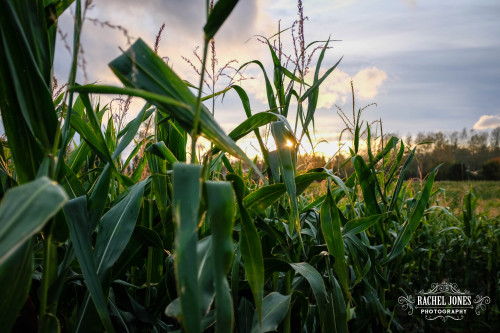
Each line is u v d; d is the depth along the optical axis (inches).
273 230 49.5
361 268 70.4
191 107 27.4
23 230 18.0
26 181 32.0
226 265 25.0
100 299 31.8
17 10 28.2
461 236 123.8
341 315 49.4
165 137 63.5
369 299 70.7
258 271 33.2
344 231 60.7
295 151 54.0
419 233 111.0
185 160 60.2
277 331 53.9
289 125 46.7
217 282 23.9
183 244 22.7
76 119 41.4
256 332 40.8
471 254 119.4
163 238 51.7
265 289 60.3
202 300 27.3
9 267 25.7
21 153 31.1
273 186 44.6
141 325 46.3
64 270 33.2
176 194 24.3
